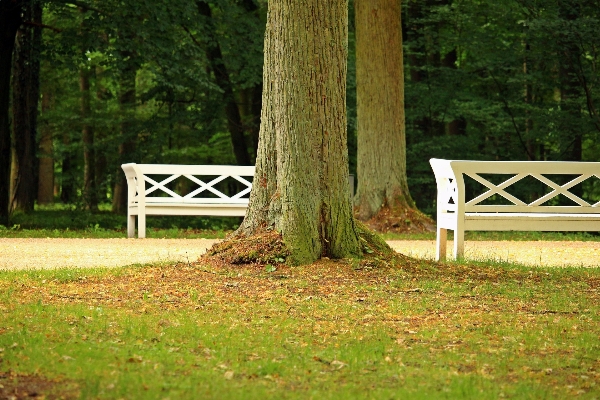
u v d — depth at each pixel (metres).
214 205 17.95
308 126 11.20
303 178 11.20
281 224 11.20
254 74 28.50
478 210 12.97
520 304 9.25
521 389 5.89
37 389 5.68
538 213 13.40
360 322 8.20
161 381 5.89
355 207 21.34
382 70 21.08
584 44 28.25
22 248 15.01
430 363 6.64
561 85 30.52
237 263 11.12
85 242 16.50
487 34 30.20
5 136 23.55
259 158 11.59
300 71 11.17
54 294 9.40
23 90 28.34
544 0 27.66
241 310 8.67
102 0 24.23
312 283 10.15
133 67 25.33
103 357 6.55
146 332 7.50
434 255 14.58
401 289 9.98
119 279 10.43
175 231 19.30
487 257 13.70
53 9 25.59
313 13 11.16
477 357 6.87
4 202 23.66
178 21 24.52
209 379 6.01
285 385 5.93
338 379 6.14
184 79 29.02
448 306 9.05
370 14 21.11
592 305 9.27
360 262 11.17
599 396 5.82
